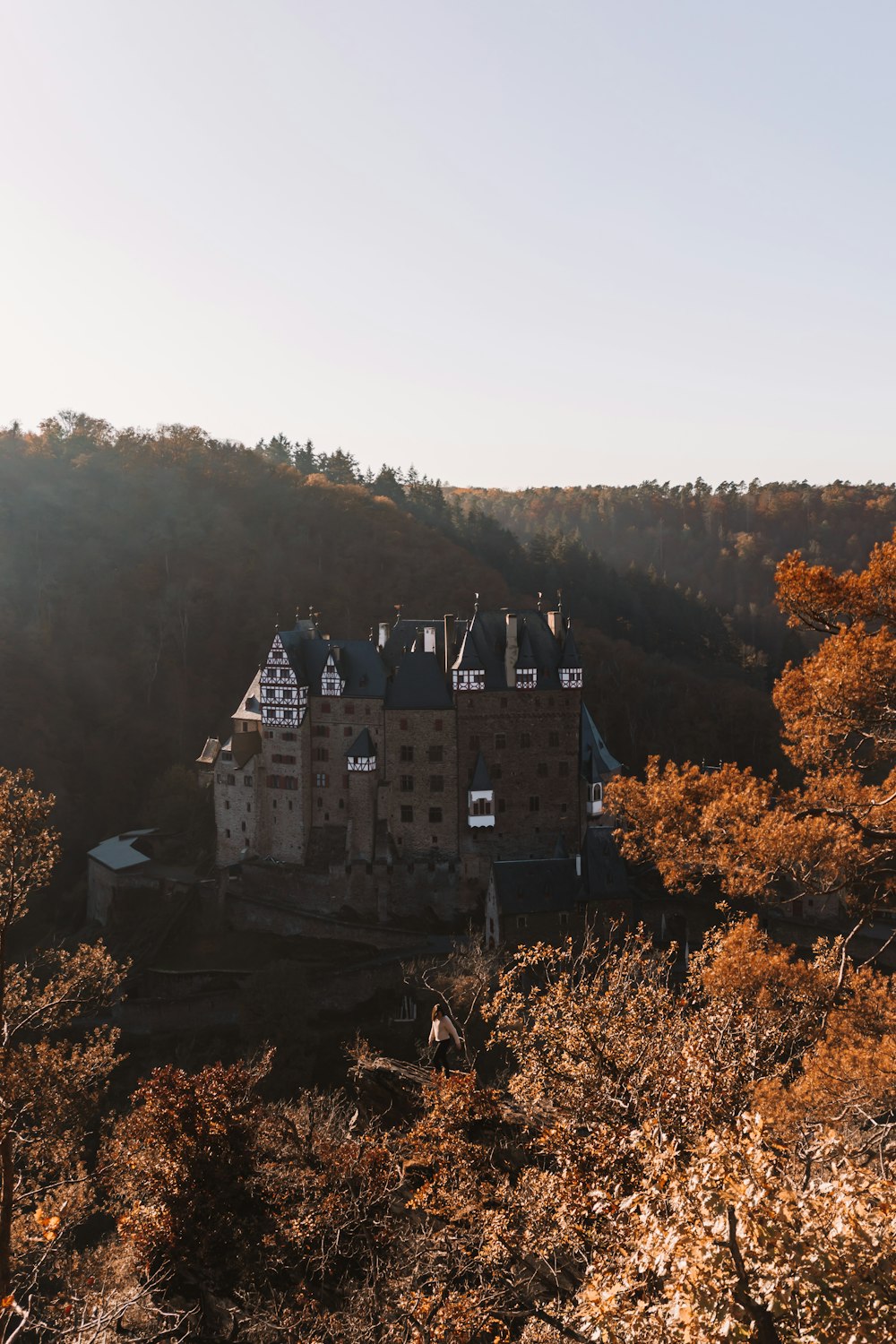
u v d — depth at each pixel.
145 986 81.25
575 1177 15.71
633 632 156.12
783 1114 19.69
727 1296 10.59
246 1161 26.25
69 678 123.62
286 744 91.44
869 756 26.38
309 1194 24.28
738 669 153.12
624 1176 14.90
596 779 88.19
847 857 24.64
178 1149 26.08
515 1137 20.28
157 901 94.12
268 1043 64.19
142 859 98.12
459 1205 17.30
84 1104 26.41
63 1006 27.02
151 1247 24.75
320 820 91.12
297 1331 20.97
